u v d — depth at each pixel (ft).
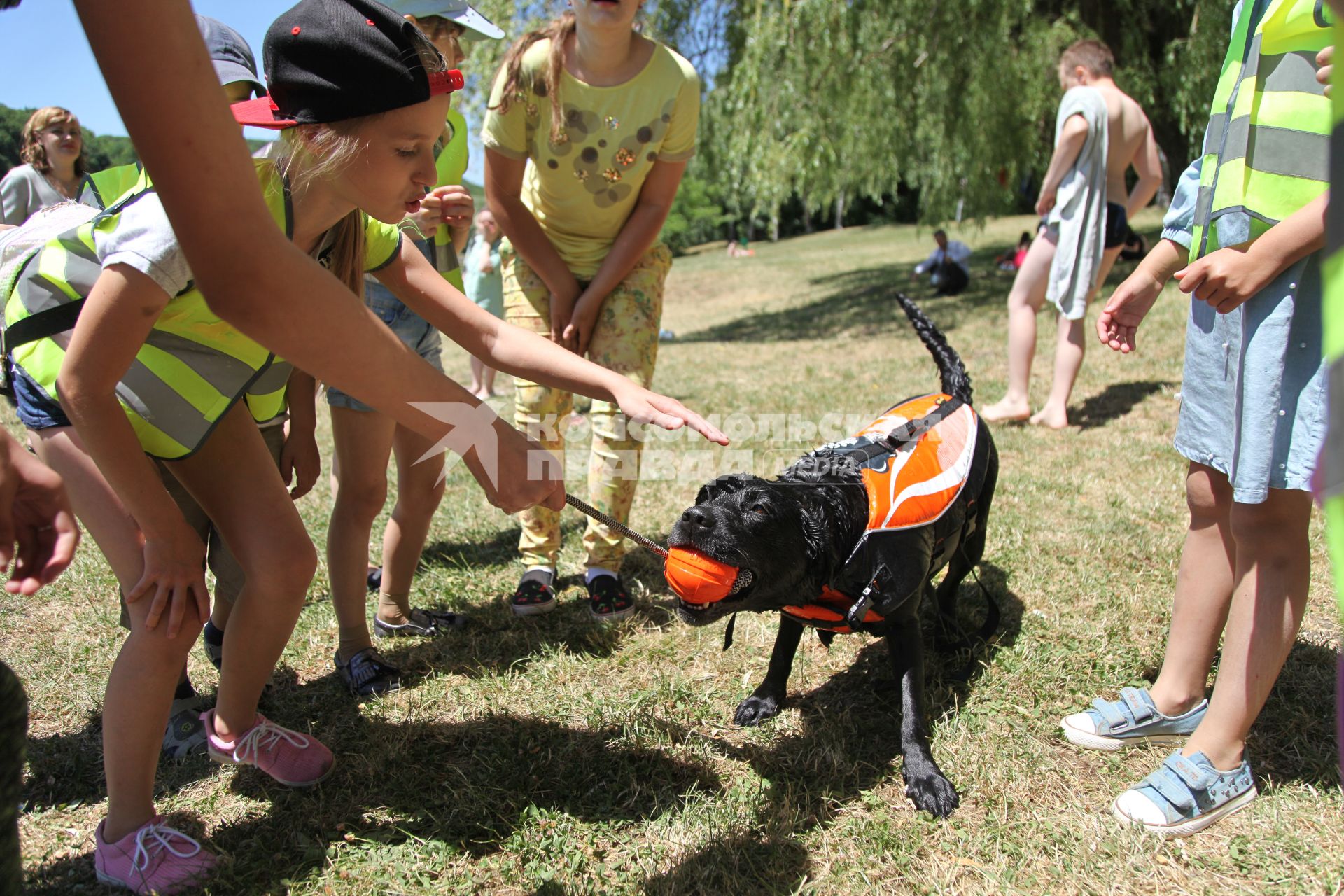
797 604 7.47
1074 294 17.15
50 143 16.38
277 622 7.14
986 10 36.24
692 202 151.94
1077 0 37.37
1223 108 6.80
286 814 7.45
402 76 5.41
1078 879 6.54
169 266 5.30
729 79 43.47
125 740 6.51
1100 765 7.86
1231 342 6.89
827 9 35.96
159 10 3.87
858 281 58.65
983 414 18.43
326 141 5.54
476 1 36.14
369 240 7.06
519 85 10.08
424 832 7.23
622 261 10.69
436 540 13.46
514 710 8.87
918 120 40.22
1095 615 10.27
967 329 30.68
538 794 7.67
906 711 7.73
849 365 25.95
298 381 8.71
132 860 6.60
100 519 6.36
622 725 8.51
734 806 7.37
